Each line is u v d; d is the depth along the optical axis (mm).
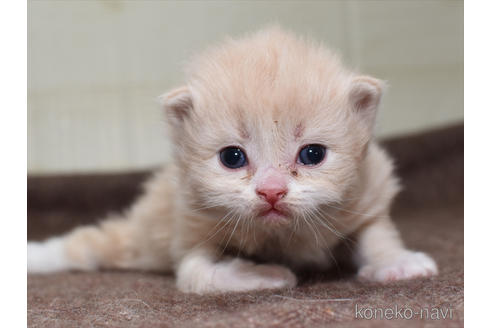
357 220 198
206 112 178
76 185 330
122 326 154
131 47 354
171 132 194
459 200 339
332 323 145
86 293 198
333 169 176
